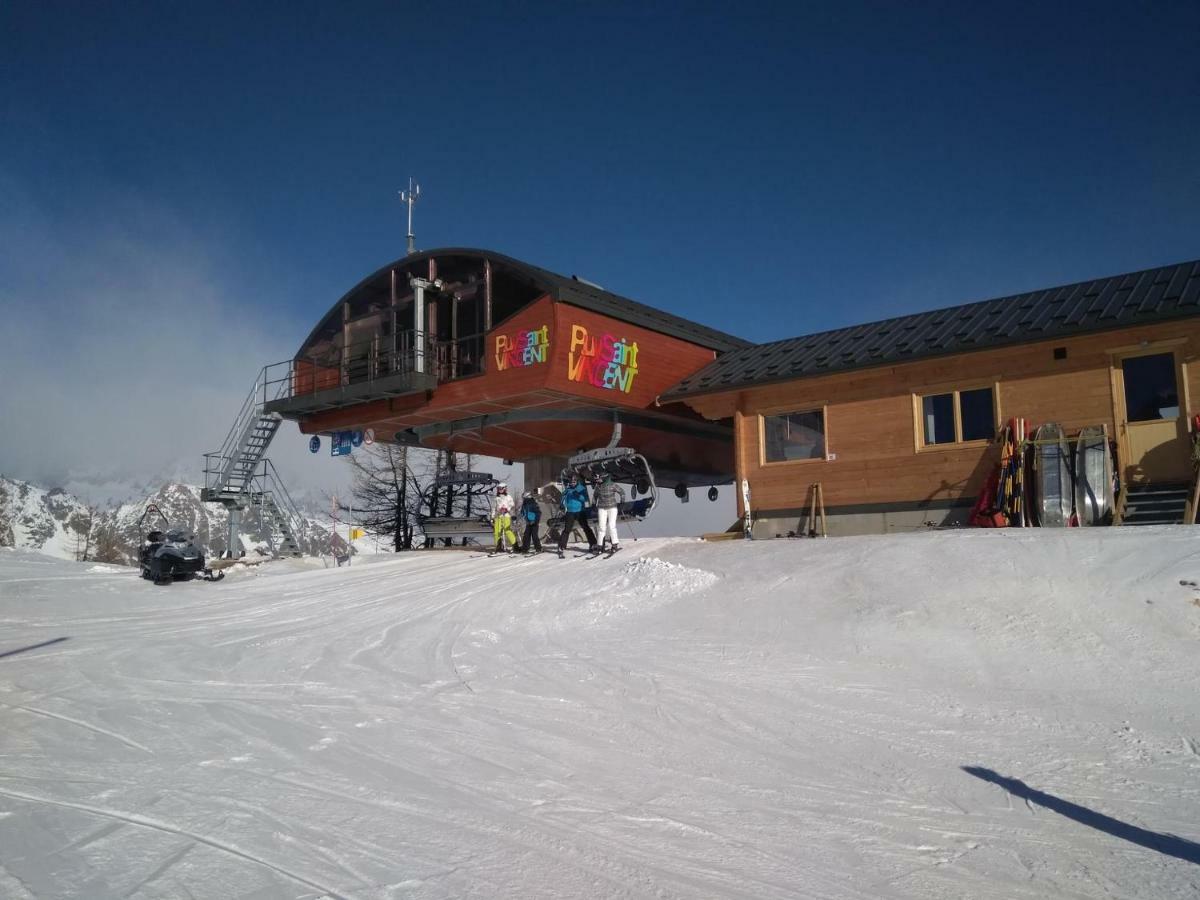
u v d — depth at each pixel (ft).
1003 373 54.65
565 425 78.13
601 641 36.40
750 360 71.00
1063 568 35.83
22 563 72.49
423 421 83.10
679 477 98.07
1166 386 49.90
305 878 14.47
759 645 33.27
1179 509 46.57
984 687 26.61
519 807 18.02
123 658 36.63
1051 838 16.19
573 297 66.59
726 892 14.02
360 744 22.93
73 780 19.94
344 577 63.05
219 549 94.99
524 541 66.13
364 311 84.38
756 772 20.22
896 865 15.08
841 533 60.23
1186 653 27.37
